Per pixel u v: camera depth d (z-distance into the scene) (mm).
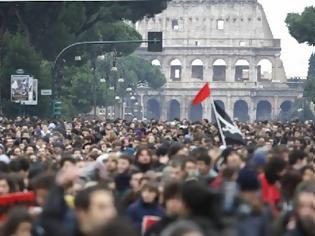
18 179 29172
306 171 30109
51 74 127000
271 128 84375
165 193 23047
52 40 134875
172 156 36875
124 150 48625
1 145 52438
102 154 42906
